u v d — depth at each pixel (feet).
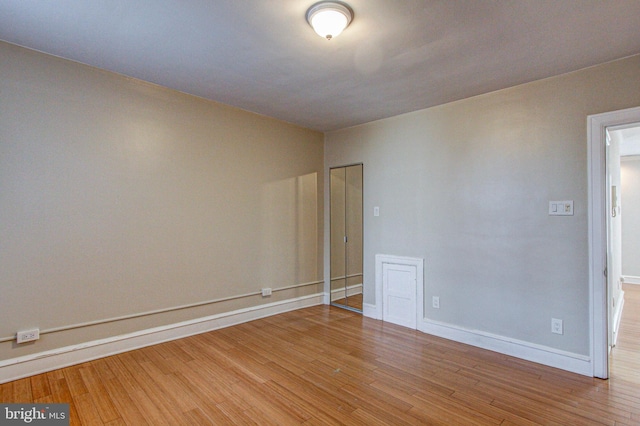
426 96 10.71
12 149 7.90
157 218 10.32
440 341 10.80
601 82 8.37
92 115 9.07
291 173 14.20
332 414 6.75
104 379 8.04
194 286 11.18
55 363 8.45
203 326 11.37
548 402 7.23
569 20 6.54
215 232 11.71
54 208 8.46
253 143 12.82
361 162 13.98
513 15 6.40
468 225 10.70
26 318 8.07
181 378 8.15
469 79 9.39
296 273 14.44
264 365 8.93
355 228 14.21
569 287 8.81
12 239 7.89
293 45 7.66
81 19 6.73
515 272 9.72
